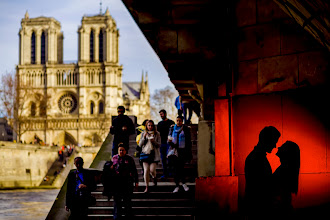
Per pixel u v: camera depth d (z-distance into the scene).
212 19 12.45
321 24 8.07
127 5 12.59
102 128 136.25
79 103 141.00
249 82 12.01
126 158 13.98
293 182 11.15
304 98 11.13
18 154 65.94
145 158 15.55
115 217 13.70
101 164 19.27
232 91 12.26
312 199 10.85
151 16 12.58
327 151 10.76
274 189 11.35
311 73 11.02
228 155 12.10
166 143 17.64
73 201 13.84
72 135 137.00
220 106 12.34
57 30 151.12
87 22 145.12
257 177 11.53
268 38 11.69
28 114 139.25
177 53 12.65
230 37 12.34
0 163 61.19
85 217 13.93
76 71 142.50
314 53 10.98
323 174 10.76
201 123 14.69
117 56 147.00
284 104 11.41
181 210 14.41
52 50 144.88
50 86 142.00
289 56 11.34
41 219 20.81
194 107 22.81
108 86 141.62
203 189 11.29
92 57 145.12
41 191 50.19
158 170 18.17
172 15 12.49
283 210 11.21
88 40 144.25
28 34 146.38
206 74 12.51
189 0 12.38
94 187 14.09
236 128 12.12
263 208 11.44
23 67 143.12
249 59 12.02
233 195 11.63
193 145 20.31
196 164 18.36
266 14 11.70
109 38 144.12
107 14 147.00
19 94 102.69
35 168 71.00
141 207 14.64
